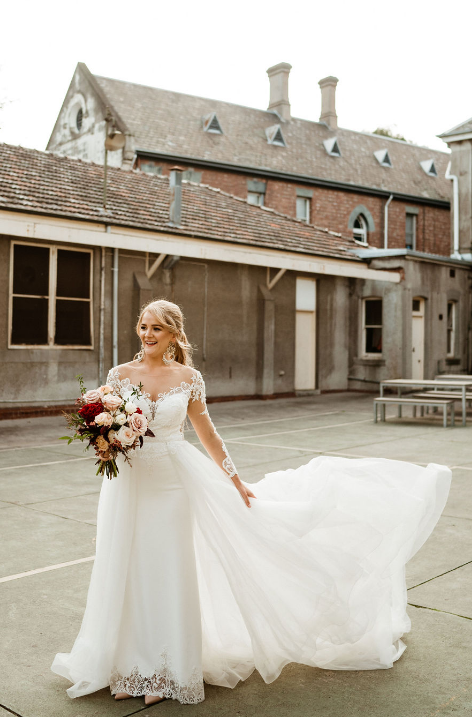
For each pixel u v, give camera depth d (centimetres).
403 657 344
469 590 435
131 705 300
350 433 1159
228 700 305
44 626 382
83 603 417
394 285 1912
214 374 1648
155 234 1492
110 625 308
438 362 2081
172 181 1562
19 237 1323
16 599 423
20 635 371
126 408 304
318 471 356
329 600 326
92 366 1435
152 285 1527
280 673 334
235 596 318
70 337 1409
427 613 399
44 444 1048
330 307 1939
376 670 333
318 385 1906
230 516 325
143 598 310
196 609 311
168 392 323
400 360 1909
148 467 317
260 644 317
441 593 430
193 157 2417
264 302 1723
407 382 1330
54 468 860
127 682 306
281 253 1730
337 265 1731
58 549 527
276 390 1781
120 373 334
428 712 289
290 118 3072
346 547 335
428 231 3164
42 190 1439
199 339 1617
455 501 676
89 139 2483
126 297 1489
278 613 326
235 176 2553
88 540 550
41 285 1362
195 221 1645
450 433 1155
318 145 3017
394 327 1912
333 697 306
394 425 1266
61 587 445
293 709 296
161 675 303
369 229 2947
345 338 1989
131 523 315
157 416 317
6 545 537
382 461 371
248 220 1847
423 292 1997
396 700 301
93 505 667
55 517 621
